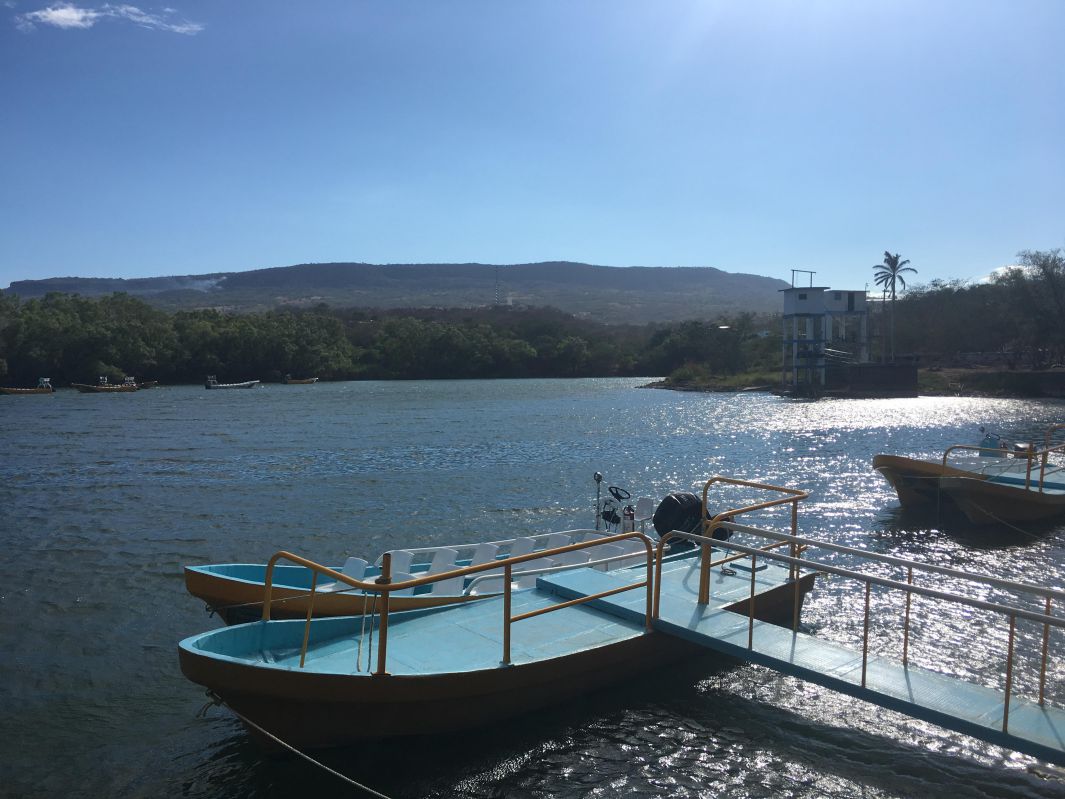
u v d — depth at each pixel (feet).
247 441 156.15
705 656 39.96
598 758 32.60
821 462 121.29
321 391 359.05
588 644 35.14
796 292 293.84
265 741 31.12
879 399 270.46
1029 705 28.81
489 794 30.32
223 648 32.32
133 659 44.42
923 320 393.91
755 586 41.83
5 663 43.75
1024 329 319.47
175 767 33.17
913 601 52.21
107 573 61.57
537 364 495.00
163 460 128.47
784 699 37.81
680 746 33.63
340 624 35.68
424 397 306.14
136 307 481.87
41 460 128.98
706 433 166.50
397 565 42.88
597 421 196.24
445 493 97.04
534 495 95.55
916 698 29.22
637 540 49.39
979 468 90.07
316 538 73.77
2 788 31.65
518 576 44.19
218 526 78.74
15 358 381.60
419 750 32.17
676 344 479.00
